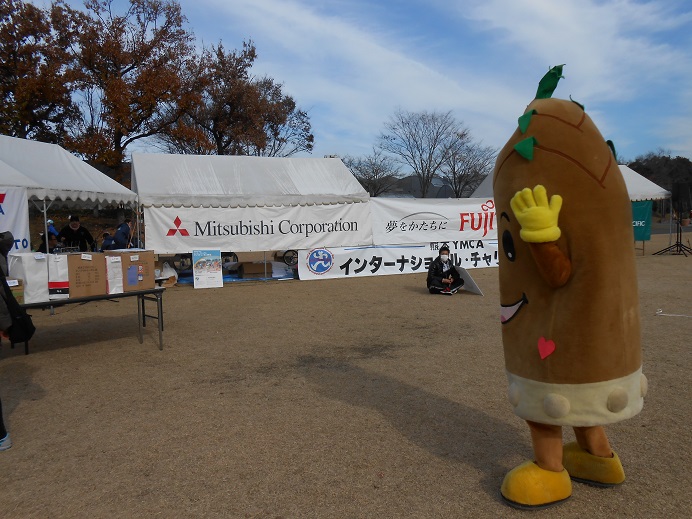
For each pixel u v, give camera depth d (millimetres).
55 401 5148
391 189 42250
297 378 5738
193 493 3365
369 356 6594
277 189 14414
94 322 9102
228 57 38000
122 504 3248
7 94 29938
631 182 20516
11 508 3229
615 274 2717
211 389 5430
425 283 13469
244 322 8961
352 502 3221
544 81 3055
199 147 33312
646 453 3768
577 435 3400
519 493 3074
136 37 30219
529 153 2789
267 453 3916
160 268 13648
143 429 4418
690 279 12977
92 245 14586
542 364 2812
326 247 14688
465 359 6336
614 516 3002
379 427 4355
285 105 43906
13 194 9648
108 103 28922
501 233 3033
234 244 13844
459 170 38312
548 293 2846
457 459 3762
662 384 5219
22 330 4332
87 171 12492
